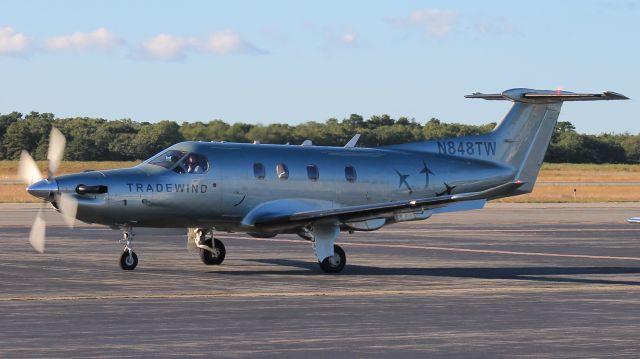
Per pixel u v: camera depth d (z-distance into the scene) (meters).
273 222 29.64
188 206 29.17
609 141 164.75
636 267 32.12
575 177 131.38
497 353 16.48
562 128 164.88
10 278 26.97
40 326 18.80
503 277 28.77
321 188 30.80
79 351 16.34
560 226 52.50
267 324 19.27
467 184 32.81
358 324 19.36
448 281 27.53
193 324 19.20
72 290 24.42
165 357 15.92
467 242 42.09
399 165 32.09
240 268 30.67
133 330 18.42
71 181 28.20
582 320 20.08
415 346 17.05
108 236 42.88
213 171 29.44
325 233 29.80
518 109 33.56
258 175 29.97
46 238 41.53
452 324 19.44
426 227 51.62
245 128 50.69
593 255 36.44
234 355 16.12
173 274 28.56
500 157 33.50
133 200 28.52
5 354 16.05
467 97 33.88
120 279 27.05
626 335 18.25
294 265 31.80
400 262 33.22
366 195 31.47
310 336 17.95
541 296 24.14
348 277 28.41
